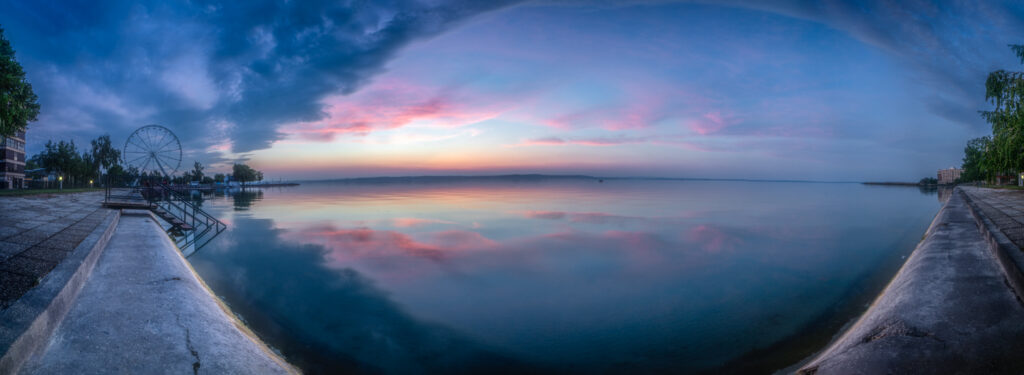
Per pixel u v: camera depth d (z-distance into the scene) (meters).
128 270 8.20
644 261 17.75
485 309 11.34
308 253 19.48
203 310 6.81
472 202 56.47
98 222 13.48
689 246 21.45
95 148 73.50
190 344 5.28
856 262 17.16
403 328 9.79
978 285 7.16
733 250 20.34
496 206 48.81
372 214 38.84
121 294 6.68
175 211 39.22
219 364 4.98
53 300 5.11
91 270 7.83
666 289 13.30
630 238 24.17
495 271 15.91
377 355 8.21
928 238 13.68
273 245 21.66
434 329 9.77
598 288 13.51
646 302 11.92
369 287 13.47
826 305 11.00
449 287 13.62
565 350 8.66
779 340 8.70
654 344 8.87
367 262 17.53
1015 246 8.38
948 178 132.75
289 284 13.55
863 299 11.35
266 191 105.19
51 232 10.30
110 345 4.87
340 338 8.96
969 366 4.64
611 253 19.64
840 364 5.56
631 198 66.12
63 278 6.05
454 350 8.59
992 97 10.06
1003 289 6.79
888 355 5.27
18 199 21.31
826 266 16.42
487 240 23.55
